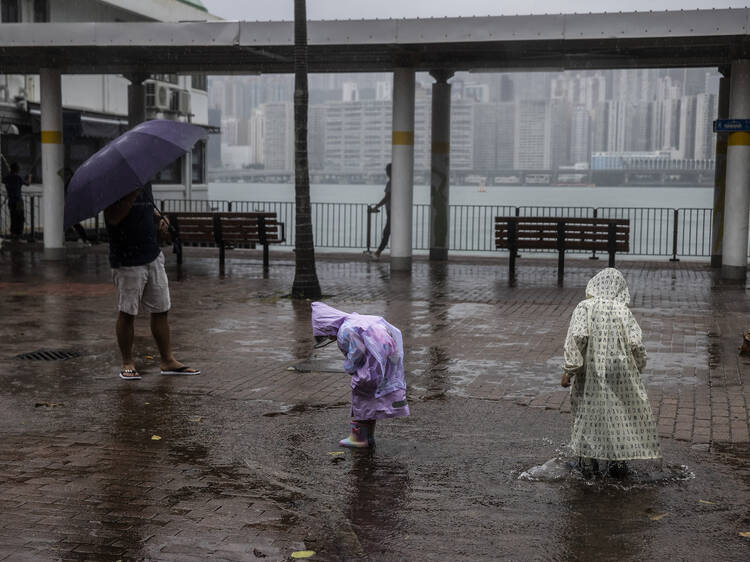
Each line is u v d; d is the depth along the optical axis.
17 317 11.38
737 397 7.40
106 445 6.06
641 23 13.62
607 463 5.61
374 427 6.34
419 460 5.79
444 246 19.12
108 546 4.38
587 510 4.90
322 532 4.59
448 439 6.26
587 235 15.68
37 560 4.21
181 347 9.55
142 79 21.05
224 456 5.85
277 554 4.31
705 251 27.00
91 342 9.78
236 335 10.25
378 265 17.97
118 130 27.41
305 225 13.12
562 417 6.82
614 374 5.35
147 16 28.25
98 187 7.50
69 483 5.29
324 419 6.76
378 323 6.00
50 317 11.39
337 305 12.46
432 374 8.26
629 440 5.33
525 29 14.05
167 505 4.95
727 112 17.86
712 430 6.45
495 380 8.02
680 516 4.80
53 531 4.57
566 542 4.46
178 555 4.29
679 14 13.44
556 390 7.66
